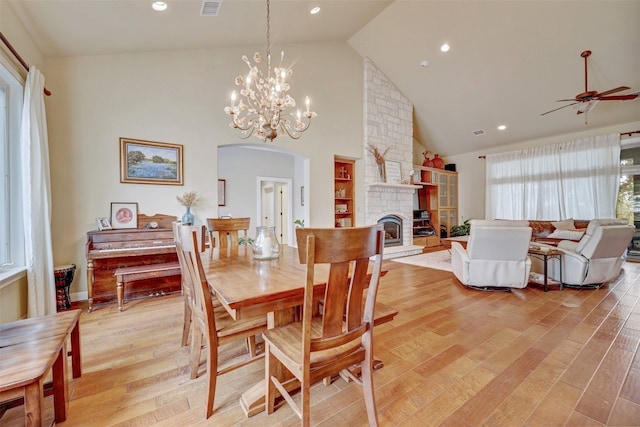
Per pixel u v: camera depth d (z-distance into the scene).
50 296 2.51
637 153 5.16
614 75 4.27
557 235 4.89
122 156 3.26
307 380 1.09
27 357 1.15
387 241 6.07
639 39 3.73
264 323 1.58
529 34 4.17
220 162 6.21
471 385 1.61
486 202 7.05
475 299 3.10
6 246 2.31
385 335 2.24
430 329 2.35
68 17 2.42
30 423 1.02
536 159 6.19
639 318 2.52
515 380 1.65
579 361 1.84
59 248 2.97
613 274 3.53
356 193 5.77
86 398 1.52
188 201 3.51
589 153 5.47
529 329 2.33
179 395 1.55
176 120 3.59
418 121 7.01
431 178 7.18
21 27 2.37
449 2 4.09
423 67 5.40
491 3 3.96
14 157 2.39
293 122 4.68
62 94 2.97
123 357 1.93
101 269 3.05
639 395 1.50
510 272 3.27
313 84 4.95
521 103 5.37
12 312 2.22
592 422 1.32
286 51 4.59
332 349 1.24
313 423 1.35
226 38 3.65
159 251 2.99
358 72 5.61
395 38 4.98
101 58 3.17
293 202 7.12
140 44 3.19
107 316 2.66
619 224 3.56
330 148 5.20
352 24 4.62
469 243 3.35
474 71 5.07
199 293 1.48
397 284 3.71
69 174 3.01
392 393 1.55
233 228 2.84
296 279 1.50
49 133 2.92
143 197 3.38
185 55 3.66
